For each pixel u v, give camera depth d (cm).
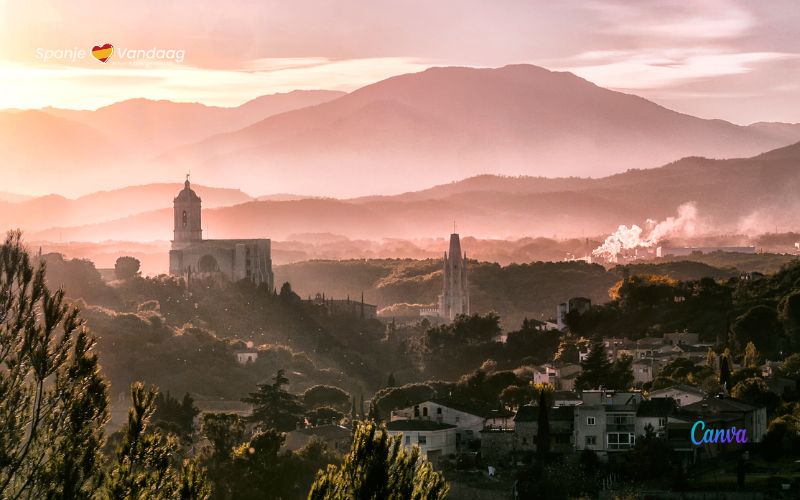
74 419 9194
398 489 9275
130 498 8862
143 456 9319
